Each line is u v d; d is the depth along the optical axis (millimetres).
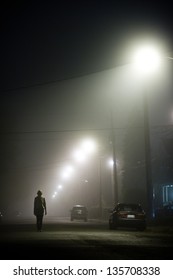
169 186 66875
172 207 54375
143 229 34844
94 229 35875
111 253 16891
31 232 30812
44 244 20781
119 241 22859
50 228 37500
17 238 24766
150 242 22531
